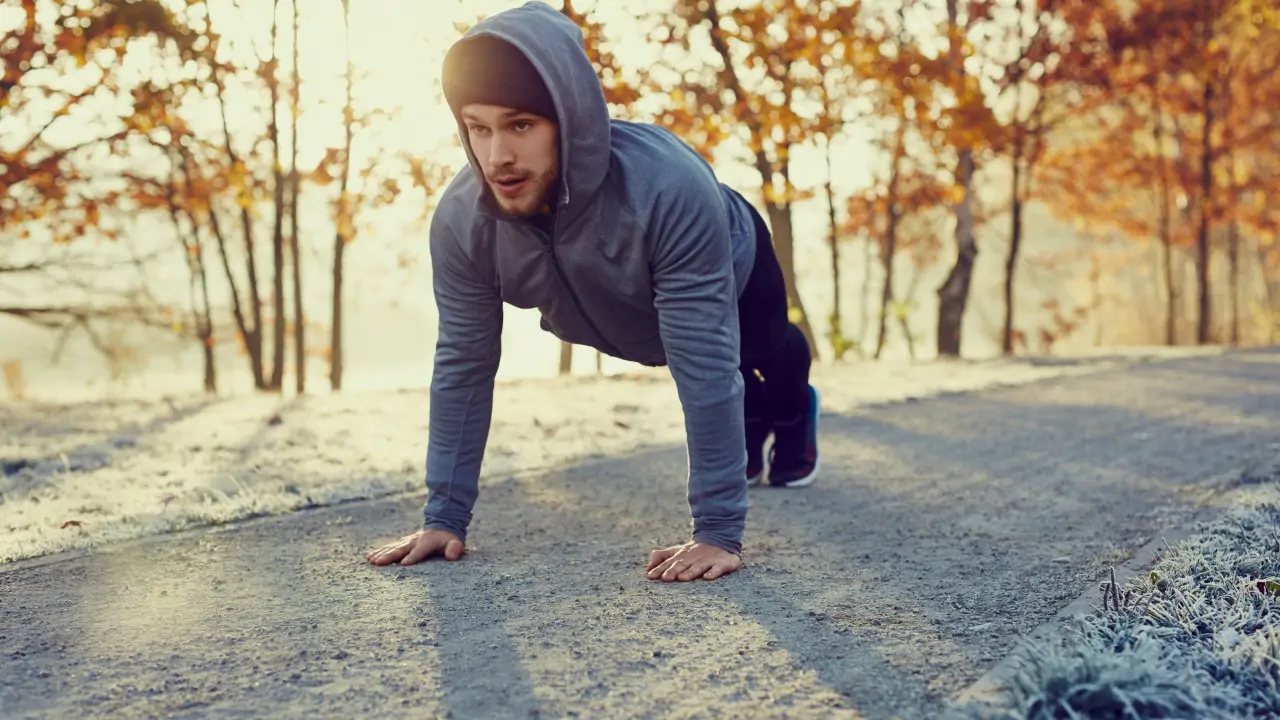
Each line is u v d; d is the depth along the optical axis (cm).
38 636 199
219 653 188
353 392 815
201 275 1440
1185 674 151
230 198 1324
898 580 229
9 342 1698
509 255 238
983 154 1473
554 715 155
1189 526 263
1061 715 145
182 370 2242
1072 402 629
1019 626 192
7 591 234
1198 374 832
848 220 1786
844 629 193
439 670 176
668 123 958
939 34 1244
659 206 221
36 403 755
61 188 1052
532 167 209
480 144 210
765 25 985
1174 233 2017
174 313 1451
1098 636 173
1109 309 3206
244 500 328
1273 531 242
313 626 203
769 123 1016
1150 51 1488
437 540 260
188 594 229
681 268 225
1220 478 348
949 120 1099
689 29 999
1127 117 1877
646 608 210
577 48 211
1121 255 2827
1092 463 393
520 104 202
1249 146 1889
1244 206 1945
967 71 1204
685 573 232
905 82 1090
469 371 258
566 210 220
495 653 184
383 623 204
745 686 165
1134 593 200
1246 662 160
